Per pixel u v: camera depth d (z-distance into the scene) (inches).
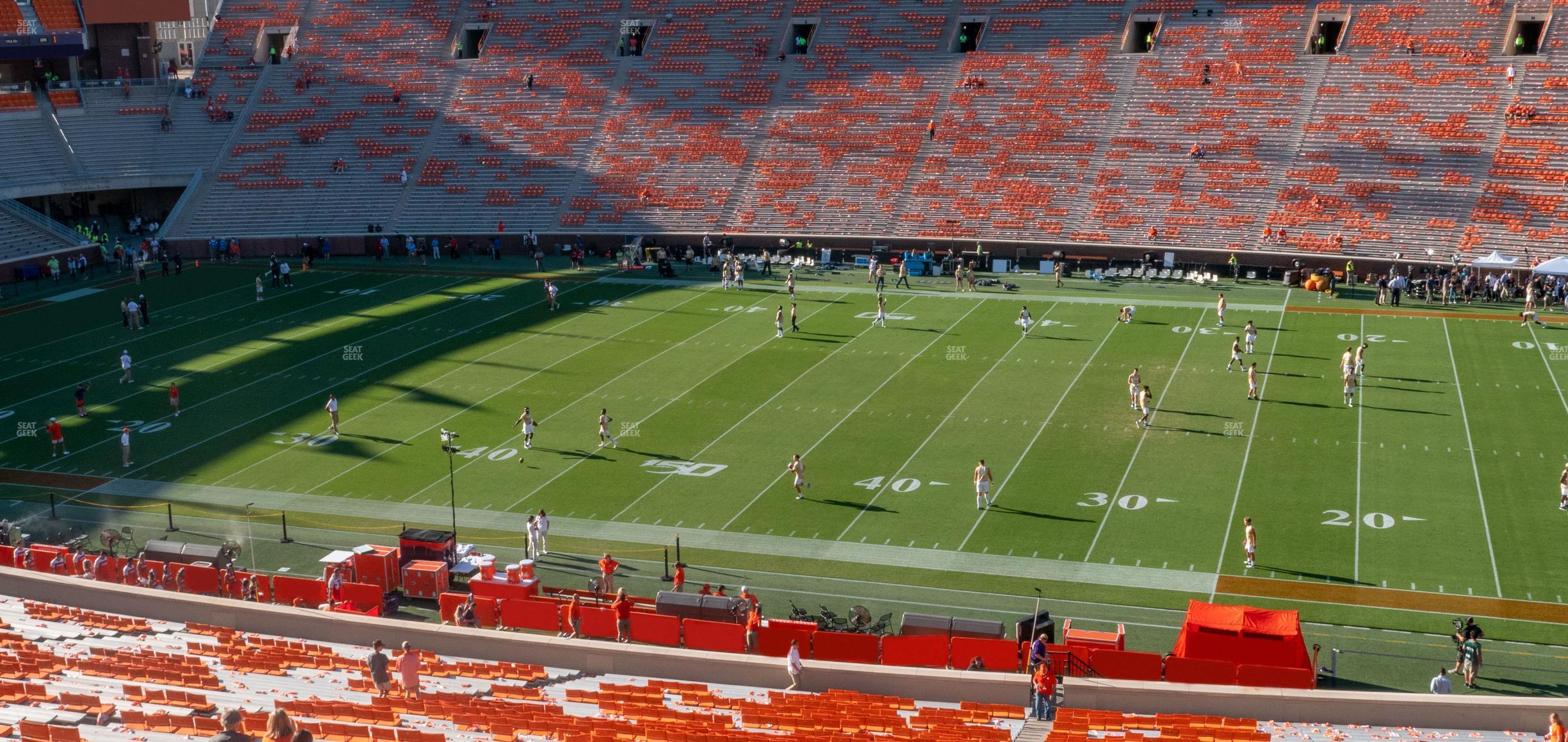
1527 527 1509.6
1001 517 1576.0
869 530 1550.2
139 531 1590.8
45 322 2593.5
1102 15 3378.4
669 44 3624.5
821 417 1939.0
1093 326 2431.1
